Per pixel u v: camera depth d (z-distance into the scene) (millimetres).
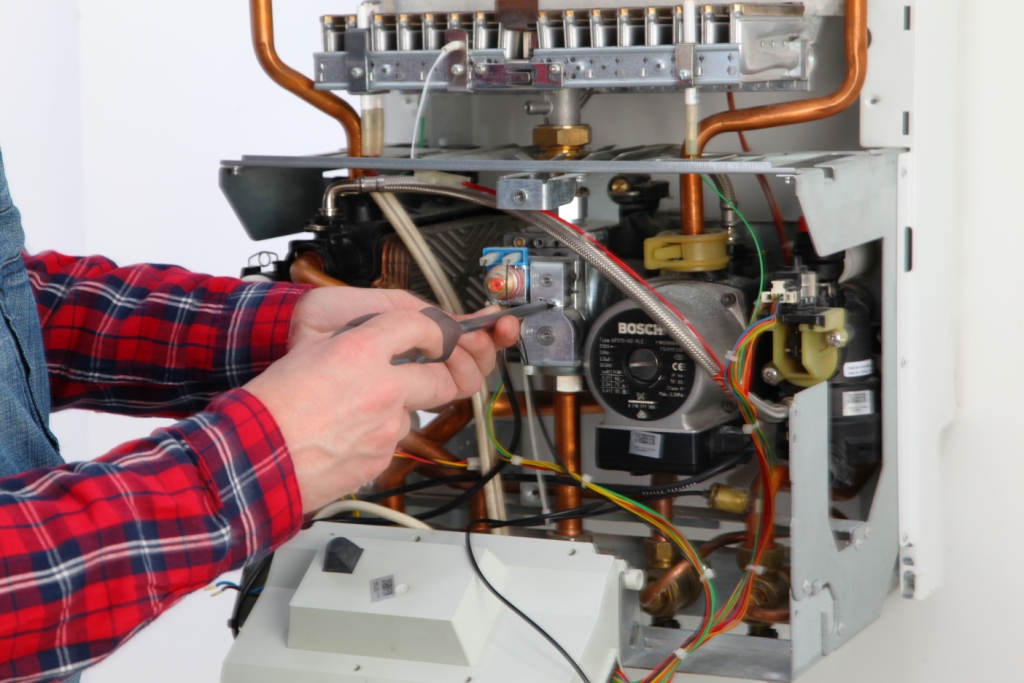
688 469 962
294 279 1069
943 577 1151
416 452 1096
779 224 1104
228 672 864
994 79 1086
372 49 1071
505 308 1010
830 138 1136
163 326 962
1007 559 1125
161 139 1878
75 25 1889
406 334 726
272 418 664
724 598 1050
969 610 1146
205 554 636
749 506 1030
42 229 1930
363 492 1148
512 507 1203
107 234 1932
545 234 1028
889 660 1176
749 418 900
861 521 996
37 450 779
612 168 895
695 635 915
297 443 670
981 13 1084
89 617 607
